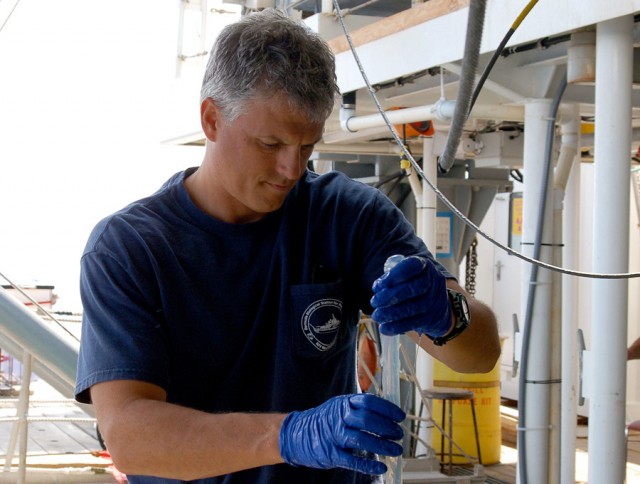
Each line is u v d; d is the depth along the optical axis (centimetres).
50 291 736
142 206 172
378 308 146
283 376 173
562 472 468
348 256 179
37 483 289
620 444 297
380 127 429
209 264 169
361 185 188
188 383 170
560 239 392
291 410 173
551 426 380
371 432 132
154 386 156
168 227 169
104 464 328
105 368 155
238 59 148
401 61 366
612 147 291
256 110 147
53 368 234
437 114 362
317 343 174
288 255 173
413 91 468
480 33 183
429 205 538
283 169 152
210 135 160
